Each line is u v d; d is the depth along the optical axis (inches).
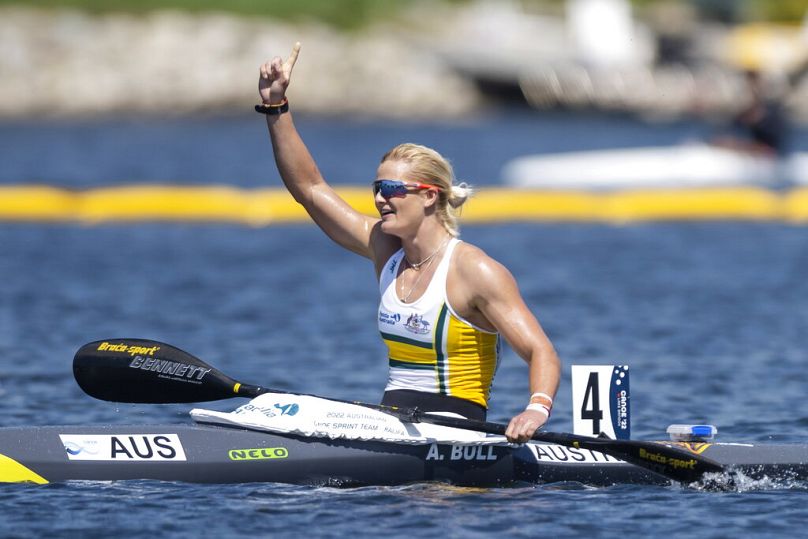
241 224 3203.7
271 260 2613.2
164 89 7224.4
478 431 1010.7
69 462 1051.9
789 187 3853.3
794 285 2305.6
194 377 1112.8
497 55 7278.5
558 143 5767.7
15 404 1395.2
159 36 7342.5
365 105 7450.8
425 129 6628.9
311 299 2158.0
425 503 1001.5
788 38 6279.5
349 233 1094.4
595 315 2012.8
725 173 3905.0
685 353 1717.5
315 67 7436.0
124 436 1072.8
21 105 7057.1
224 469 1052.5
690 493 1052.5
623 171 4003.4
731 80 6555.1
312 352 1716.3
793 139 5802.2
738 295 2202.3
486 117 7391.7
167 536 913.5
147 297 2155.5
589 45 6584.6
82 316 1969.7
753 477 1078.4
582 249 2775.6
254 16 7770.7
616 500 1024.9
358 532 922.1
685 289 2266.2
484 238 2942.9
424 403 1050.7
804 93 6815.9
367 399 1437.0
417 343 1042.1
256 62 7381.9
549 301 2148.1
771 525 955.3
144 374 1122.0
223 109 7293.3
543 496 1031.6
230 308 2057.1
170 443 1066.7
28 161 4835.1
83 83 7155.5
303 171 1101.1
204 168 4660.4
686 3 7332.7
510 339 1007.6
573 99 6929.1
